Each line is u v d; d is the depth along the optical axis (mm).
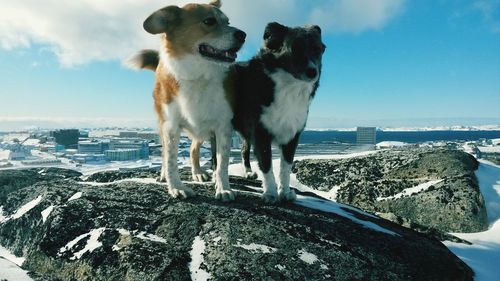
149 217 938
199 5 1106
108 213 970
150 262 789
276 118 1100
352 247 880
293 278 754
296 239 863
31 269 894
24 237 1089
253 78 1135
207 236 858
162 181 1261
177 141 1115
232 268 765
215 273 758
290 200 1149
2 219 1236
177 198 1045
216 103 1088
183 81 1071
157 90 1182
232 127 1125
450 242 1396
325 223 977
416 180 1922
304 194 1349
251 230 876
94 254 848
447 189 1798
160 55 1159
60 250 894
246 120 1151
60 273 855
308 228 926
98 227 925
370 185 1962
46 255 894
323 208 1131
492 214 1741
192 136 1254
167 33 1090
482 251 1315
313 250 834
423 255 944
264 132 1116
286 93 1081
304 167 2209
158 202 1018
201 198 1062
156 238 864
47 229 958
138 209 983
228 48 1077
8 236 1140
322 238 890
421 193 1833
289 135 1138
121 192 1101
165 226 900
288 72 1074
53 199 1124
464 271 968
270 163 1128
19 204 1261
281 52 1092
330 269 792
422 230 1491
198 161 1406
